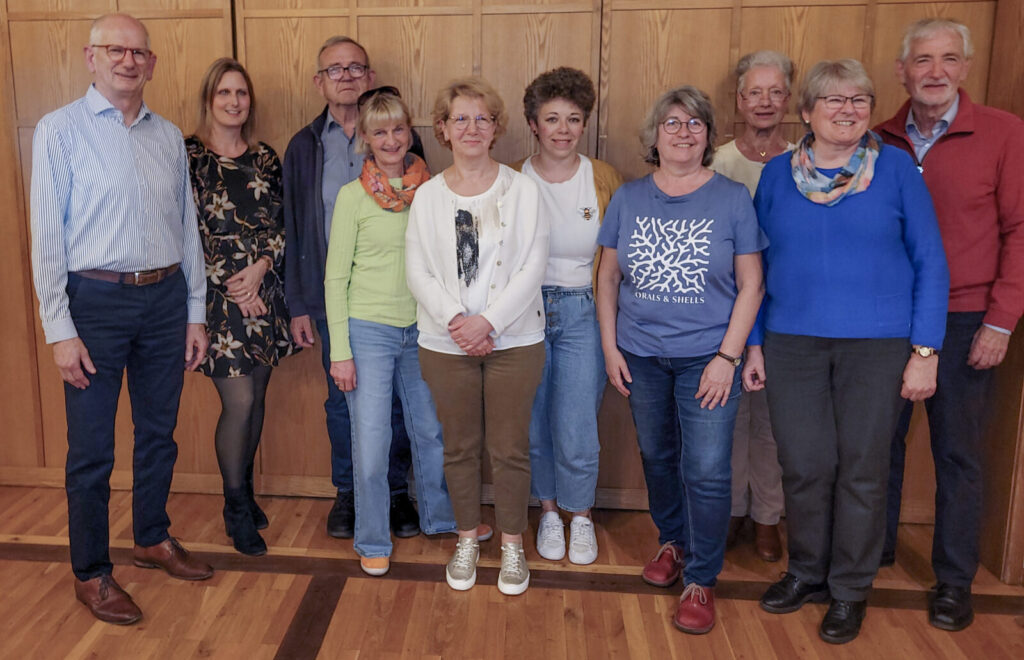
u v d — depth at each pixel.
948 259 2.16
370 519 2.45
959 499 2.25
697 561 2.23
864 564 2.17
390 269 2.32
